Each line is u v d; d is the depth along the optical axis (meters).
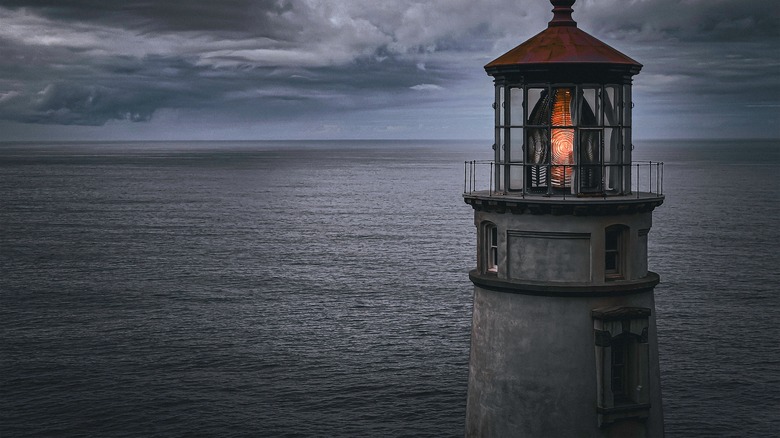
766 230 128.88
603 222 17.47
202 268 100.56
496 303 18.28
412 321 70.69
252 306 78.00
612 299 17.64
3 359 60.22
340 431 46.91
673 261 99.19
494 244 18.70
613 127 17.94
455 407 50.31
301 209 176.25
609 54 17.77
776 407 49.81
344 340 65.00
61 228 142.38
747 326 67.50
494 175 18.59
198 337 66.50
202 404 51.03
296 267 100.44
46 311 76.50
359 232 134.50
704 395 51.78
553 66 17.48
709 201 176.00
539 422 17.75
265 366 58.41
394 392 52.81
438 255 107.88
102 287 88.56
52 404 51.03
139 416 49.12
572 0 18.58
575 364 17.56
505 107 18.19
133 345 64.19
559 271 17.64
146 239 128.50
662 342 62.97
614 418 17.47
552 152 17.89
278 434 46.50
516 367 17.94
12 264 103.75
